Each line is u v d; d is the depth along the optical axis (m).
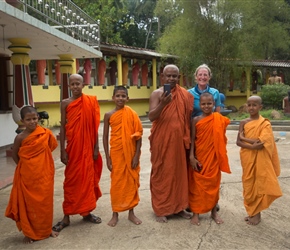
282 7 24.38
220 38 19.72
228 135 11.72
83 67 17.12
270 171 3.79
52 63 16.77
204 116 4.02
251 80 24.30
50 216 3.66
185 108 4.03
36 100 15.41
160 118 3.98
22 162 3.53
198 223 3.97
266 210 4.41
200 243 3.48
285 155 7.96
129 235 3.72
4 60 10.04
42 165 3.55
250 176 3.87
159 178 4.07
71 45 8.86
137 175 4.01
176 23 20.56
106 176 6.37
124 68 20.34
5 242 3.64
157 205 4.10
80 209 3.89
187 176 4.11
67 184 3.92
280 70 25.62
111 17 23.53
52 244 3.54
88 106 3.94
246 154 3.92
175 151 3.99
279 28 22.33
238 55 20.17
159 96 4.05
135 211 4.47
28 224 3.56
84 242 3.57
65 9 9.05
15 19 5.76
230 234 3.70
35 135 3.54
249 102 3.95
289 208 4.48
